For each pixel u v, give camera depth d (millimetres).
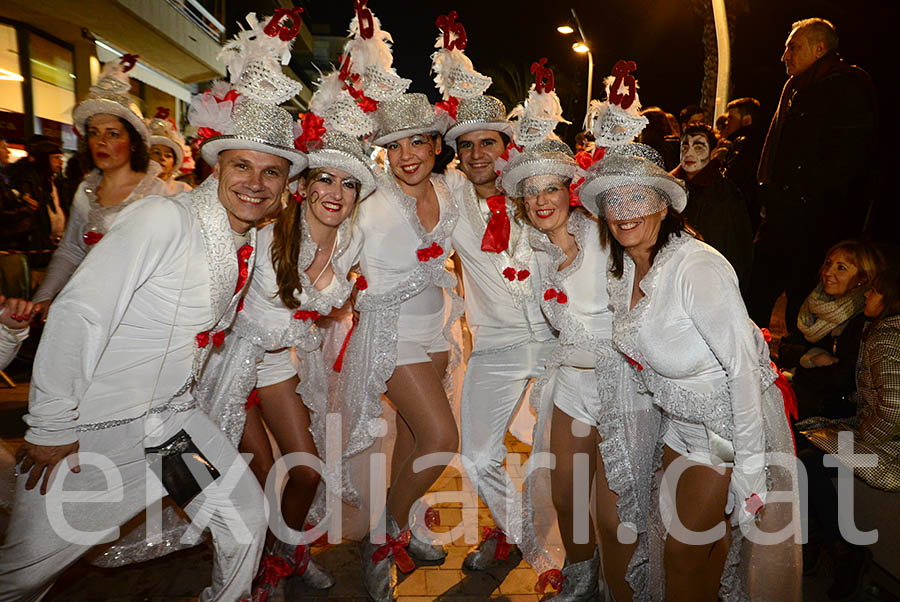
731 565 2605
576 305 2902
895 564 2912
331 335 3568
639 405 2863
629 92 2457
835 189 4840
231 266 2410
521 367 3400
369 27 2930
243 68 2334
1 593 2248
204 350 2559
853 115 4730
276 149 2350
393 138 3033
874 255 3582
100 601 3004
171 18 12953
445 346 3463
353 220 3016
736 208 4836
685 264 2447
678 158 6074
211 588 2576
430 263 3135
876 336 3092
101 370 2281
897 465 2947
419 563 3432
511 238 3270
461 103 3211
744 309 2385
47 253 6805
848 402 3541
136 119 3543
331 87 2797
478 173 3273
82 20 11164
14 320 2473
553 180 2826
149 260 2225
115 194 3633
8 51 10578
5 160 7605
